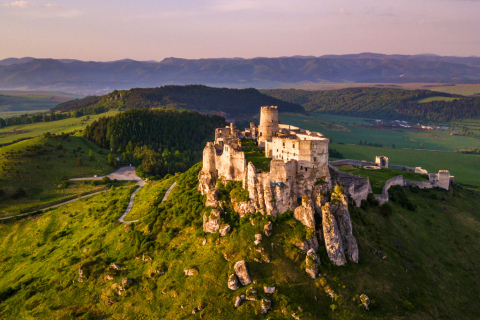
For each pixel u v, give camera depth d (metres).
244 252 105.06
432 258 127.81
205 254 110.06
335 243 106.69
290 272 100.31
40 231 176.62
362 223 127.50
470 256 138.88
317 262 102.31
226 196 125.25
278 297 94.81
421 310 100.38
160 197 167.38
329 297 97.25
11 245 170.38
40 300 116.62
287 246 105.88
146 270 114.75
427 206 168.25
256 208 115.50
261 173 117.44
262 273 100.38
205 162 141.38
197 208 131.25
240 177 128.38
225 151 131.75
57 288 119.12
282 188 114.06
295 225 110.94
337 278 101.44
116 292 109.69
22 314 112.25
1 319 113.00
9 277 143.75
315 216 113.88
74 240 157.12
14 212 194.12
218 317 92.56
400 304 100.56
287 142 122.19
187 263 109.81
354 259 108.94
